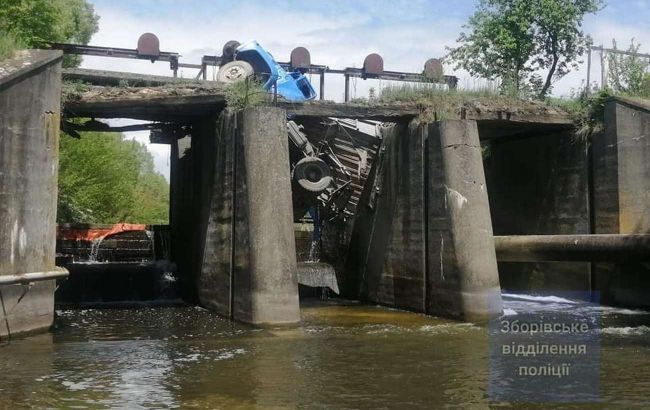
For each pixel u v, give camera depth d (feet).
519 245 82.12
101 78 79.10
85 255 104.94
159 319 70.59
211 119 79.71
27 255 56.03
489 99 84.69
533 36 114.11
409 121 81.10
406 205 81.10
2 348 51.52
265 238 65.46
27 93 55.98
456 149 72.59
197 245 84.58
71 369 44.83
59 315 74.18
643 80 94.22
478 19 118.21
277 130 68.08
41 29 105.60
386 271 85.61
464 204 71.36
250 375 43.42
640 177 80.64
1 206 53.11
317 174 85.66
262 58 92.43
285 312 65.05
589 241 74.64
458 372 44.34
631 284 80.48
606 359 48.49
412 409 35.73
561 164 91.04
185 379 42.24
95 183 155.22
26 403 36.60
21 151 55.31
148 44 92.53
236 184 70.74
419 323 68.74
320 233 103.81
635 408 35.68
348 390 39.63
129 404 36.55
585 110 87.71
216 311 75.10
